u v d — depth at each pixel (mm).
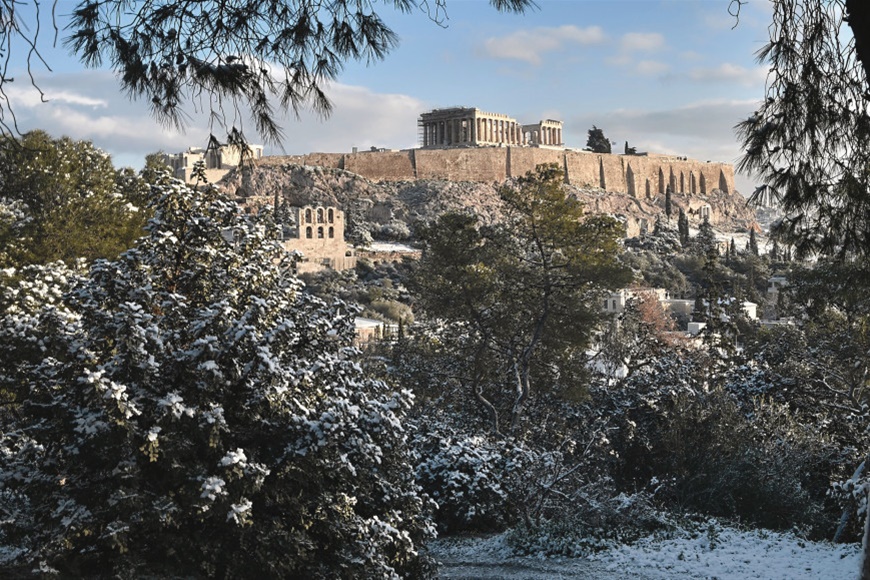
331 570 14008
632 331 39094
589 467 27984
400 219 170875
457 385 35969
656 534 21891
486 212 181250
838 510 30172
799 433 31578
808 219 9602
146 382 12695
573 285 34812
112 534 11734
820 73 8242
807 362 34938
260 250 15680
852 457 31547
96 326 13609
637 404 32031
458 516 24047
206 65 7766
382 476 15594
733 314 43844
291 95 7941
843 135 8625
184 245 15000
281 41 7934
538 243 34625
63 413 12797
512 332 35156
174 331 13297
